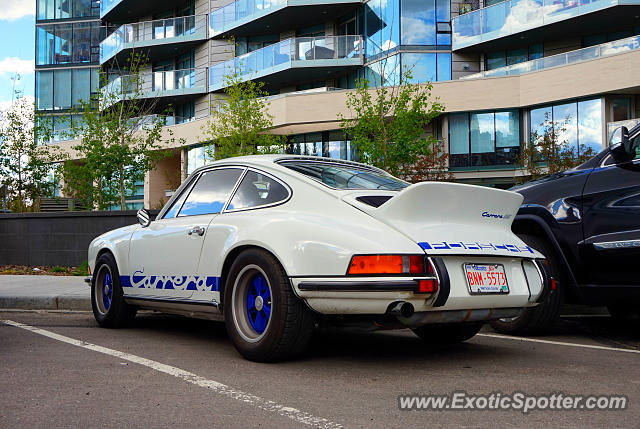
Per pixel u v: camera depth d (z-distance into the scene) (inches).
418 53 1063.6
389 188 182.4
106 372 155.3
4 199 780.6
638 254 193.3
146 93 1312.7
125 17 1544.0
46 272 494.6
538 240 219.0
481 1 1066.1
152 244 209.5
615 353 185.6
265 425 113.2
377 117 722.2
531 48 1053.8
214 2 1339.8
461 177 1019.9
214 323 248.8
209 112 1275.8
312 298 154.3
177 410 122.3
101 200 880.3
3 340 204.5
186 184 213.0
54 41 1691.7
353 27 1175.0
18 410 121.9
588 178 212.8
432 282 147.3
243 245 170.2
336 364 166.1
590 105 912.9
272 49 1172.5
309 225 158.4
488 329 235.0
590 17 934.4
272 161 185.5
